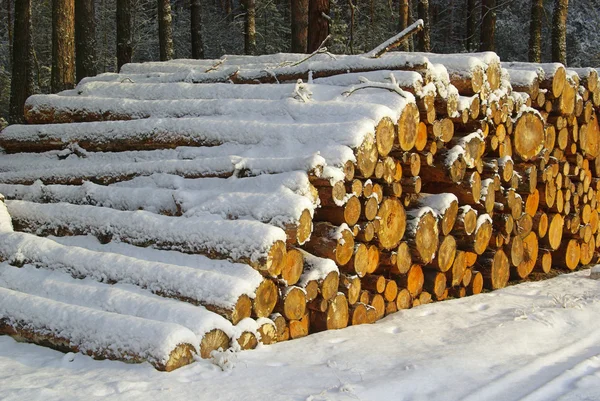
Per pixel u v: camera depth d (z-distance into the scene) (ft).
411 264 24.84
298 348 18.65
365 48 85.30
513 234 29.71
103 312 18.66
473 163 26.81
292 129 23.45
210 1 122.93
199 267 20.07
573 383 16.11
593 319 22.17
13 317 20.13
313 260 21.22
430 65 24.81
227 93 28.78
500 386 15.78
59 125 31.63
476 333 20.17
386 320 22.95
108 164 27.58
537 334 20.26
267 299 19.33
